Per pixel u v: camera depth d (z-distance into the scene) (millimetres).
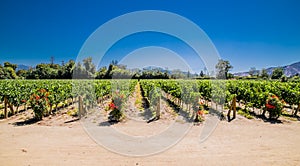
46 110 8516
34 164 4090
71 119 8195
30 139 5617
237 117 8539
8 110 10281
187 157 4469
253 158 4422
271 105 8016
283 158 4430
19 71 60031
